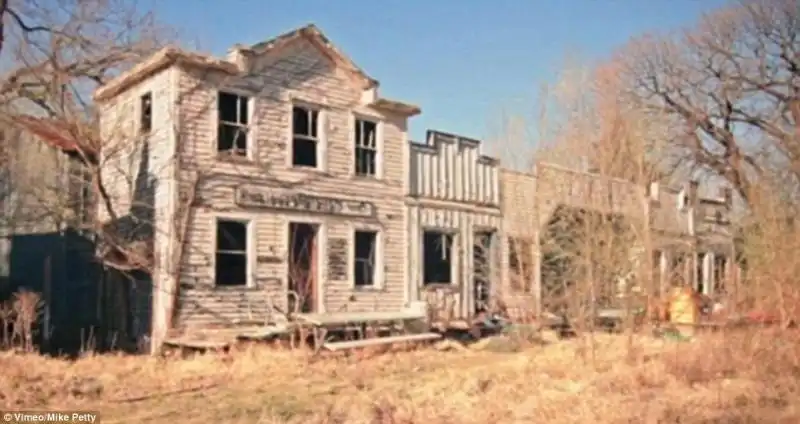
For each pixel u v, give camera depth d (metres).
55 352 19.52
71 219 21.95
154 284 18.16
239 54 19.25
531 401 11.23
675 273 21.34
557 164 21.12
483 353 18.72
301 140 20.91
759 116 38.56
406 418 10.08
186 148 18.36
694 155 39.78
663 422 9.83
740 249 17.72
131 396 11.98
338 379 14.05
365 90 22.16
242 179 19.22
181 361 15.74
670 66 40.12
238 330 18.41
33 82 23.23
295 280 20.03
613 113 19.23
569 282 21.48
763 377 12.68
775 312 14.99
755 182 16.59
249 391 12.61
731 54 39.22
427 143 23.86
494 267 24.97
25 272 23.39
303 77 20.69
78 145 19.53
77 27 23.08
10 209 23.72
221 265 18.91
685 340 16.67
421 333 21.11
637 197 17.92
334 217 21.06
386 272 22.22
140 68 19.08
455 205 24.22
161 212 18.34
